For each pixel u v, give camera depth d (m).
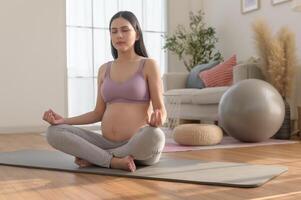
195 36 5.81
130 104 2.28
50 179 1.97
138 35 2.38
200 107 4.36
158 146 2.09
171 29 6.01
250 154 2.77
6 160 2.54
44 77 5.25
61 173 2.13
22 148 3.31
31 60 5.18
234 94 3.41
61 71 5.34
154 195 1.61
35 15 5.19
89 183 1.86
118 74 2.32
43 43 5.24
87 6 5.57
